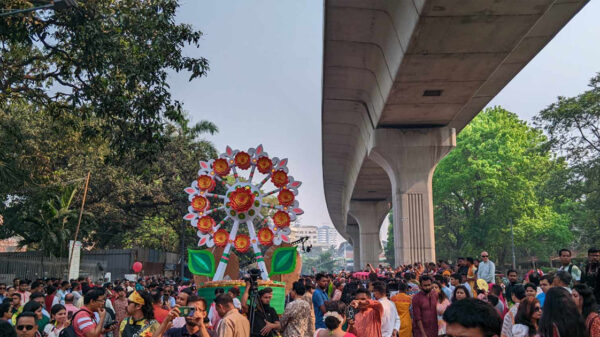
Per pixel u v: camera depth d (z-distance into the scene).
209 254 15.84
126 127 20.83
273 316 8.66
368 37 23.70
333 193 73.06
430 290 10.67
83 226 35.12
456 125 39.94
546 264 72.19
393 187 34.75
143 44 20.28
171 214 52.09
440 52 21.38
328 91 31.00
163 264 53.59
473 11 18.14
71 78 21.41
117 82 20.00
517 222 59.56
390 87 25.86
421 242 33.59
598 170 44.41
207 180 16.19
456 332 2.79
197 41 20.30
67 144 32.41
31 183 29.42
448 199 66.12
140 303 7.01
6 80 20.75
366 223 68.81
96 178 42.69
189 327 6.80
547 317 4.61
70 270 27.06
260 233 15.88
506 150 58.28
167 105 20.75
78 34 18.78
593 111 43.38
